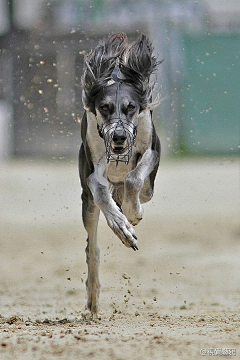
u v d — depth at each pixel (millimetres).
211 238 13844
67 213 16625
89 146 7023
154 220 15523
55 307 8703
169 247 13242
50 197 18281
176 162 23672
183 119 25125
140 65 6844
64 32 24109
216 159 24188
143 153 7113
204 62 25141
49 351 5449
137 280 10750
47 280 10898
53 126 23969
